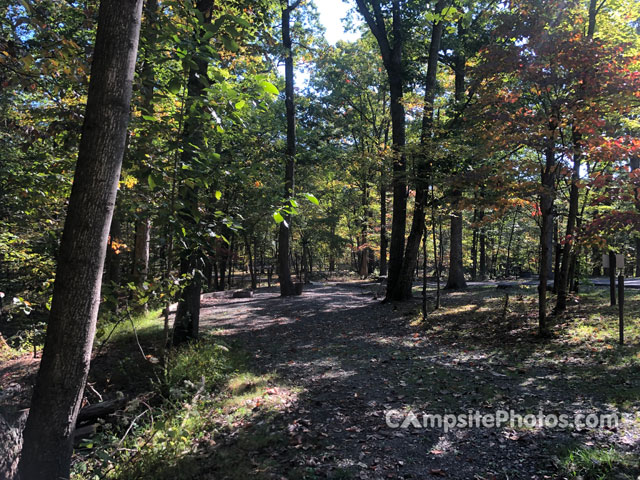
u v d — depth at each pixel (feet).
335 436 14.16
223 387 20.06
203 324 40.27
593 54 23.08
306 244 114.62
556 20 26.20
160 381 19.19
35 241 22.35
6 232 23.48
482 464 11.71
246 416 16.28
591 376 18.51
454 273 63.77
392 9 49.24
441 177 35.09
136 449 13.52
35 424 8.28
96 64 8.34
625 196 21.75
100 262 8.55
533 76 24.14
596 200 23.38
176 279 17.62
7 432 8.42
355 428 14.67
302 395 18.58
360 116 94.07
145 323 36.73
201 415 16.35
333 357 25.77
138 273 17.46
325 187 102.83
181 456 12.93
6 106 20.01
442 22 45.39
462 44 50.78
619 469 10.43
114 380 22.36
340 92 80.69
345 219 121.70
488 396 17.02
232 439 14.21
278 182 25.07
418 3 46.11
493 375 20.04
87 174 8.23
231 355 25.88
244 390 19.56
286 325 38.75
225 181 16.20
